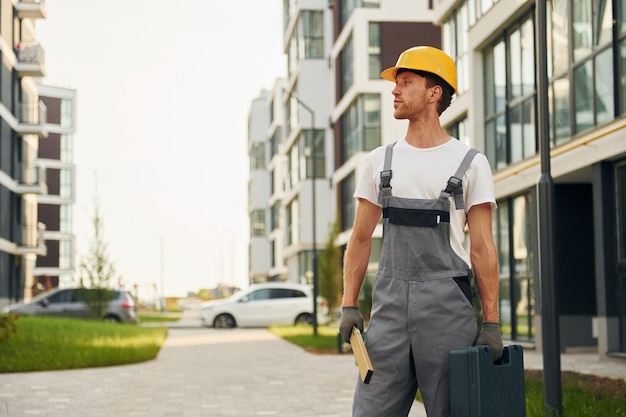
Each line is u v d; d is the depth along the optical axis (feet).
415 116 11.68
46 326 63.36
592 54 51.39
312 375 44.57
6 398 34.73
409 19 120.37
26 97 165.27
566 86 55.57
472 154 11.60
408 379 11.41
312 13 150.41
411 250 11.37
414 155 11.64
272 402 33.55
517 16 63.16
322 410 31.12
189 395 35.96
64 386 39.37
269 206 233.14
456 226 11.51
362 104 119.24
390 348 11.31
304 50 149.89
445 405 11.14
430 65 11.57
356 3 120.67
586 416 25.58
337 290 98.73
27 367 47.55
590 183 59.82
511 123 65.51
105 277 102.42
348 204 129.39
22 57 154.81
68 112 254.88
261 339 79.15
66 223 253.03
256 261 232.94
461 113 77.77
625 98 47.78
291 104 167.53
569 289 59.77
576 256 59.93
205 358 56.70
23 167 157.89
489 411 10.59
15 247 155.63
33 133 157.58
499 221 68.95
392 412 11.37
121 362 51.80
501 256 68.59
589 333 59.41
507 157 65.77
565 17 55.47
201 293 320.91
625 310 49.37
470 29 71.72
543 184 26.76
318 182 149.89
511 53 65.46
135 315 104.73
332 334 82.53
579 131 53.47
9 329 53.62
